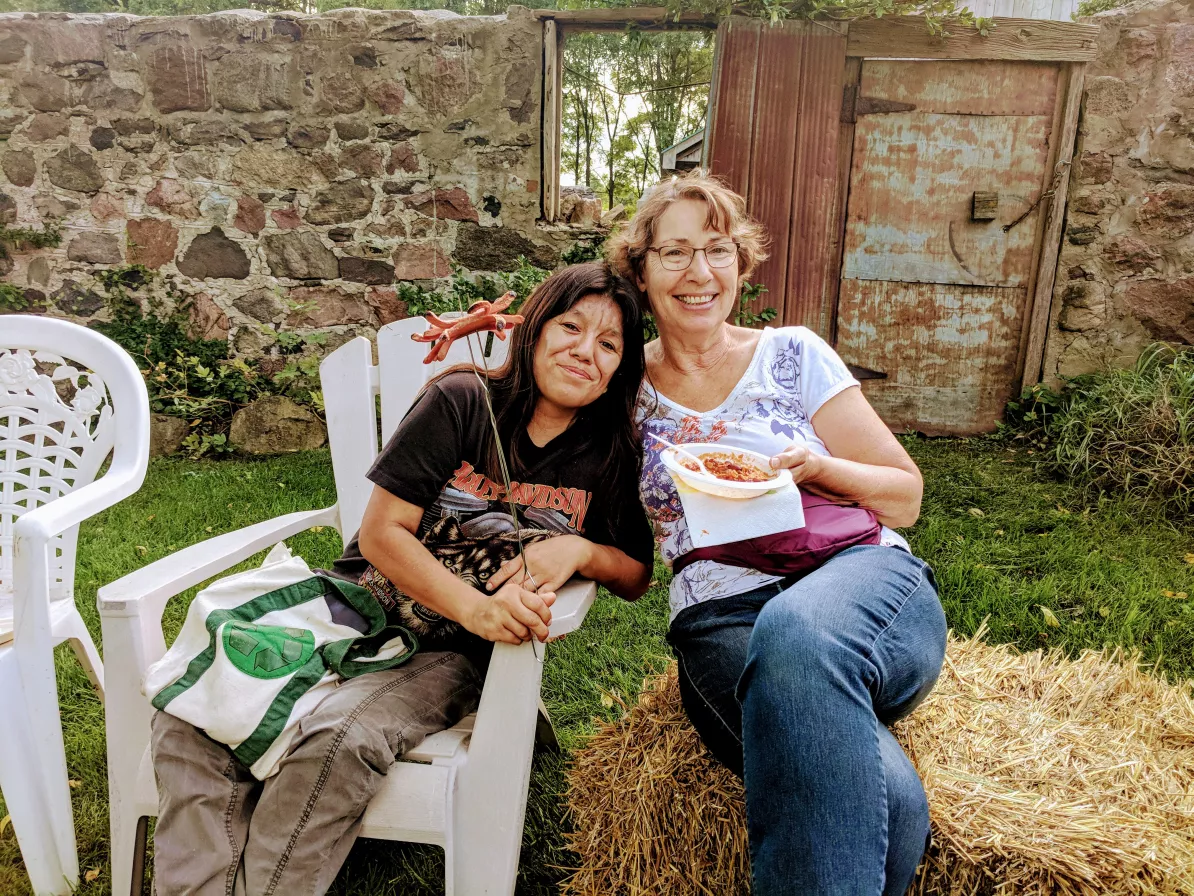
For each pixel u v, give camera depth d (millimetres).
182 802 1162
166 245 4727
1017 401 4594
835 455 1517
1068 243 4414
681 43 9883
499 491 1420
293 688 1223
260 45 4512
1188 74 4164
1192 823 1211
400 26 4461
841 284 4562
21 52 4539
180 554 1459
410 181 4637
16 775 1372
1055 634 2336
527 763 1228
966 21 4156
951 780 1250
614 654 2303
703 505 1269
